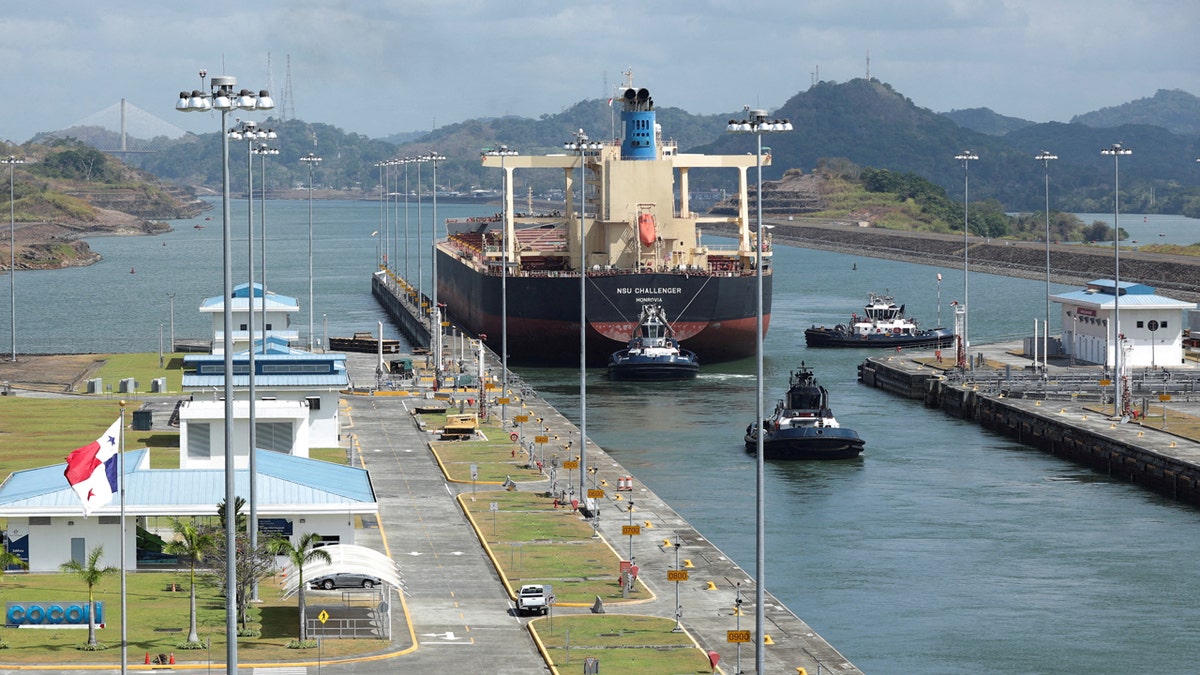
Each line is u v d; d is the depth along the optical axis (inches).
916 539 4704.7
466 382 7559.1
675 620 3535.9
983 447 6323.8
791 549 4564.5
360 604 3629.4
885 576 4276.6
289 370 5964.6
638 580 3875.5
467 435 6043.3
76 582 3772.1
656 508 4781.0
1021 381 7283.5
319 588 3708.2
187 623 3420.3
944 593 4111.7
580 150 7022.6
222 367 6067.9
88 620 3395.7
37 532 3863.2
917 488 5467.5
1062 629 3809.1
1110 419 6264.8
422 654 3243.1
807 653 3299.7
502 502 4842.5
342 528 4013.3
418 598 3710.6
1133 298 7721.5
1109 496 5354.3
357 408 6943.9
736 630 3454.7
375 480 5221.5
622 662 3191.4
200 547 3356.3
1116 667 3528.5
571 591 3777.1
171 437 5994.1
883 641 3700.8
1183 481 5270.7
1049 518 4997.5
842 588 4153.5
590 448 5876.0
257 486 4035.4
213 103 2719.0
